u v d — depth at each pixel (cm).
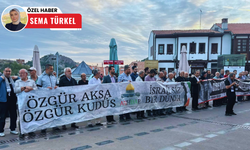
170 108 856
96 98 662
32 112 547
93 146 462
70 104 612
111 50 1348
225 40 2923
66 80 643
